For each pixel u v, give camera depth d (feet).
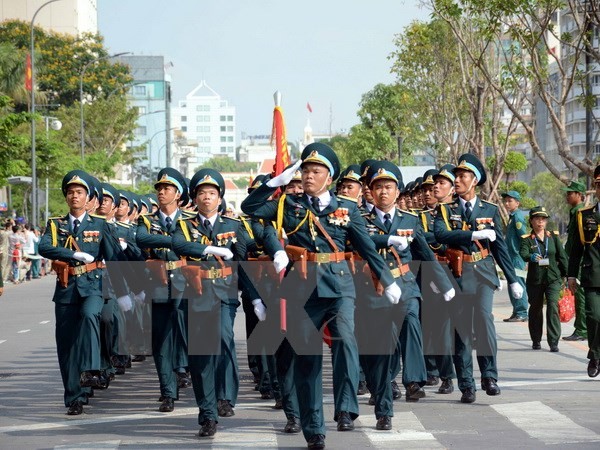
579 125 477.77
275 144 67.41
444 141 209.36
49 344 86.33
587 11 113.80
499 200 151.43
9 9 482.69
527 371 64.13
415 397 53.72
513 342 79.87
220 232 48.67
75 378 52.70
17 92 273.33
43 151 226.38
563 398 54.08
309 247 44.01
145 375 67.72
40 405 55.98
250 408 54.03
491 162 227.20
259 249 51.31
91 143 326.65
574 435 44.50
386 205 51.37
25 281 185.88
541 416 49.03
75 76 394.32
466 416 49.57
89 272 53.47
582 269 60.70
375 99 307.99
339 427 45.75
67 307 53.21
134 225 65.10
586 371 63.93
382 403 46.52
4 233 176.55
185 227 48.67
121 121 330.75
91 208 57.47
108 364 61.21
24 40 394.73
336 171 44.83
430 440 44.06
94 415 52.54
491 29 117.60
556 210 431.43
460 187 55.11
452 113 201.16
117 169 449.48
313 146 44.60
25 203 272.10
